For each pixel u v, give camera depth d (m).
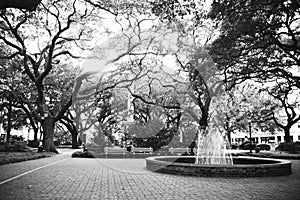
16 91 29.91
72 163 16.38
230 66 15.27
